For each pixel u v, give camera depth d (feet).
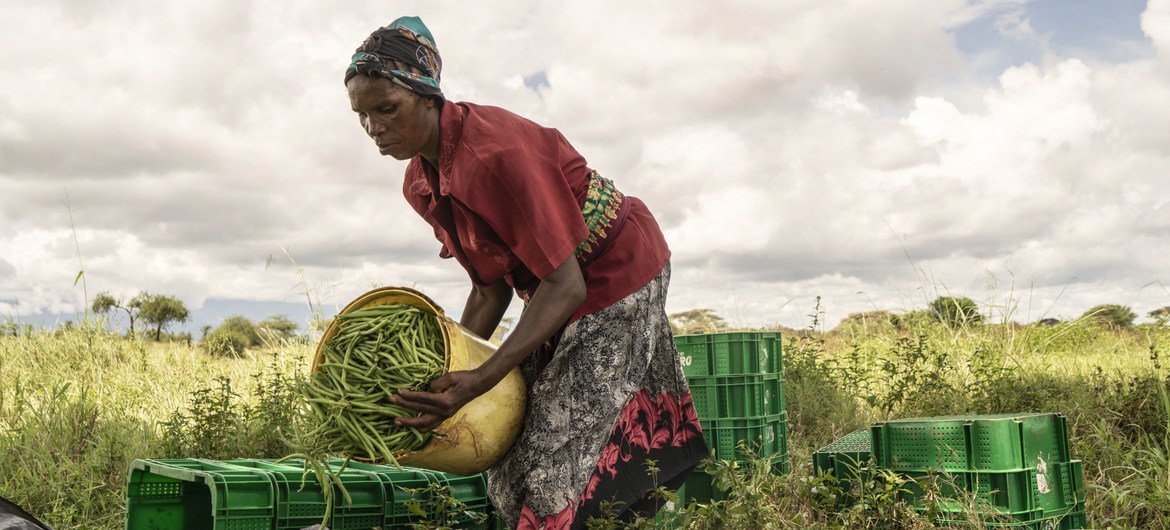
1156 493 13.70
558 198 9.88
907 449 13.85
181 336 35.86
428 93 9.73
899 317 33.99
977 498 12.94
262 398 19.49
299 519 11.27
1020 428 13.25
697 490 14.75
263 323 32.63
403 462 9.73
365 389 9.59
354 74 9.69
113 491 16.58
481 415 9.94
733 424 16.62
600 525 10.28
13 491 16.56
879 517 12.65
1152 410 18.54
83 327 32.30
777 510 13.08
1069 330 33.14
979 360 25.90
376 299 10.41
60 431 19.47
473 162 9.66
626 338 10.62
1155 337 32.68
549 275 9.78
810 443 21.08
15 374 28.43
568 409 10.32
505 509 10.81
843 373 25.36
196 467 11.77
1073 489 14.12
